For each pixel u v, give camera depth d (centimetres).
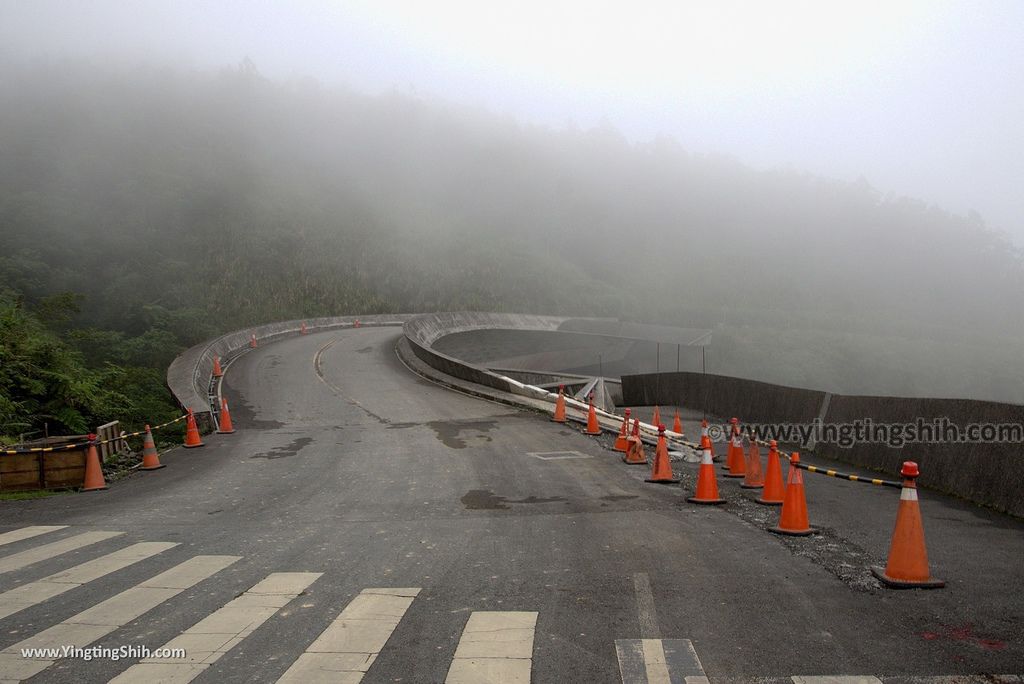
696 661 450
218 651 486
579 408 2069
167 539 827
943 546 736
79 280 4862
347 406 2252
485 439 1627
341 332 5222
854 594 581
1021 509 877
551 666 448
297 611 567
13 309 1980
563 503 978
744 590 594
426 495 1057
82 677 448
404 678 436
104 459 1409
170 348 3812
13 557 754
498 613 549
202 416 1827
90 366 3150
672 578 630
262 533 849
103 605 590
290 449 1548
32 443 1402
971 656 452
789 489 795
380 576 662
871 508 947
